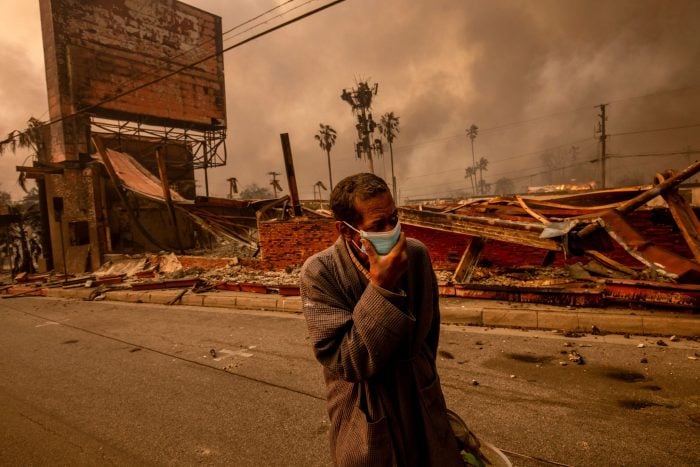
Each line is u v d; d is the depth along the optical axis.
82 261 19.30
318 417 3.35
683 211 6.29
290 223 10.99
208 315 7.80
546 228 6.14
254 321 7.02
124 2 26.20
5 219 24.97
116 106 25.41
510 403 3.30
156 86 27.59
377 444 1.12
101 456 2.95
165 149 26.61
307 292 1.19
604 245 5.94
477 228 7.18
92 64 24.45
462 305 6.02
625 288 5.31
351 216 1.07
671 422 2.84
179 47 29.02
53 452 3.05
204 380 4.34
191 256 14.73
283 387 4.00
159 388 4.19
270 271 11.23
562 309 5.41
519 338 4.91
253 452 2.88
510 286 6.07
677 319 4.56
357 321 1.01
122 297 10.44
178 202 16.06
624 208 6.37
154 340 6.16
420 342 1.21
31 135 23.56
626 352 4.19
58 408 3.84
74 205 19.39
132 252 19.95
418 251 1.26
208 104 30.55
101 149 17.44
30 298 12.53
